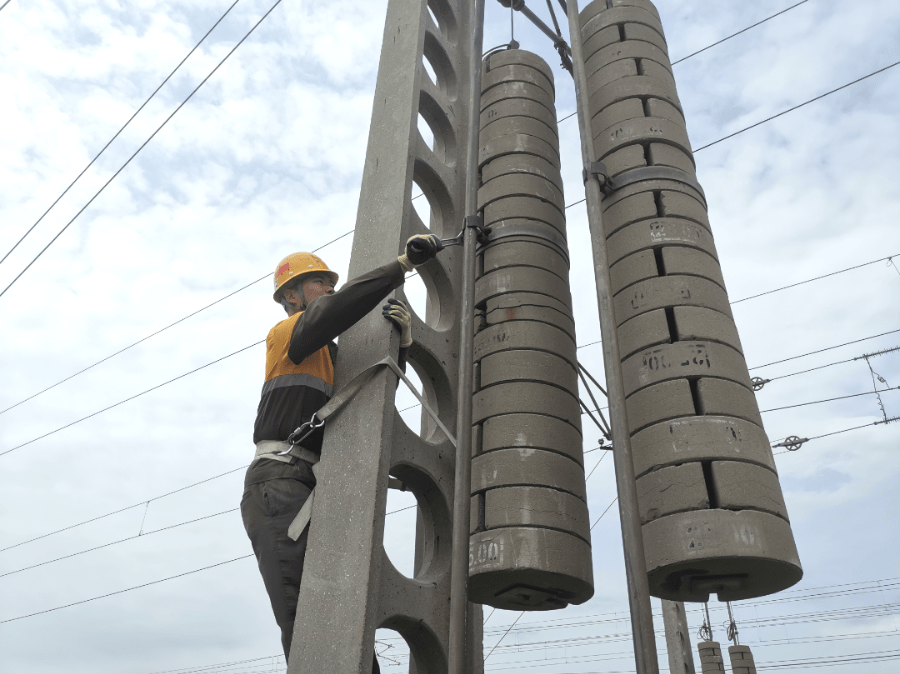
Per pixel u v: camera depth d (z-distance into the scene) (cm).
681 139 527
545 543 414
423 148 533
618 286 479
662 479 400
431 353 470
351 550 352
